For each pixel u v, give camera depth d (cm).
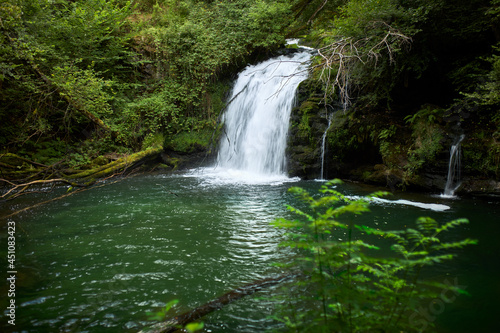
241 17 1559
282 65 1354
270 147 1230
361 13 815
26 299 357
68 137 1333
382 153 925
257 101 1320
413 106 984
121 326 307
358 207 181
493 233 526
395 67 855
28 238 550
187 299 354
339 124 1020
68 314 328
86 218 665
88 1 1355
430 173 832
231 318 312
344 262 202
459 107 816
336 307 202
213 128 1453
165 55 1494
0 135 1170
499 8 699
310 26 1630
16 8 914
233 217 661
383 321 193
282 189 927
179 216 673
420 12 769
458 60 855
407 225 575
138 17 1695
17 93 1160
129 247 509
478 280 376
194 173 1255
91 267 439
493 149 733
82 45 1314
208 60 1463
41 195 894
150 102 1398
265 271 420
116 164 1214
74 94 1107
